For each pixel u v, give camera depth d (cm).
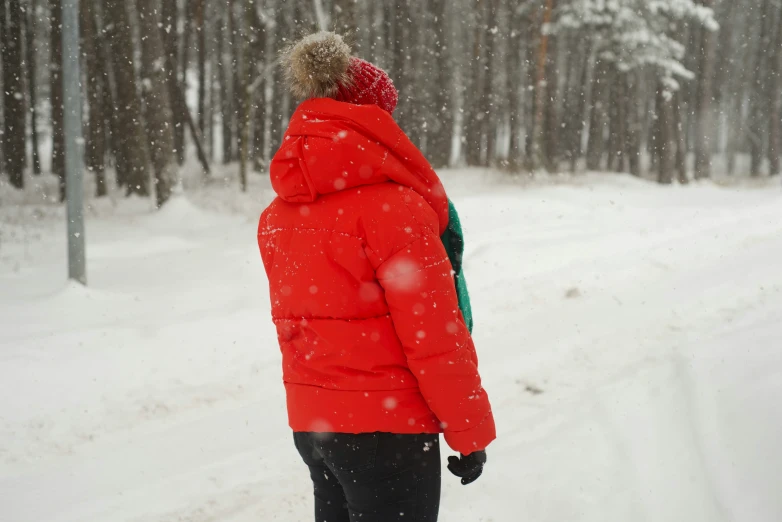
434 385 173
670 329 534
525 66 3183
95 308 725
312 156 174
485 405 179
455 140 5078
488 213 1363
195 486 358
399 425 177
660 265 775
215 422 446
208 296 775
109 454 404
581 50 3709
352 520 186
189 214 1661
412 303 169
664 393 349
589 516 262
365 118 175
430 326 170
